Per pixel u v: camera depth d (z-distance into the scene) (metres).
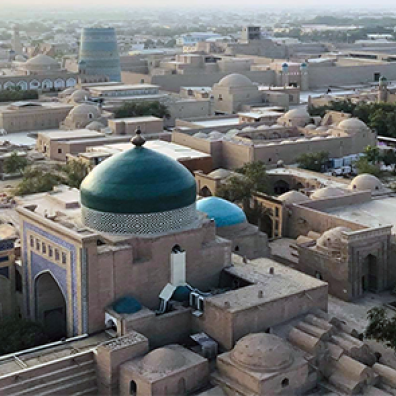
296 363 41.78
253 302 45.28
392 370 43.84
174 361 41.16
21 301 52.50
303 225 69.56
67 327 46.88
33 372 40.59
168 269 47.59
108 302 45.62
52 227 46.59
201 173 83.19
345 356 43.59
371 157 100.62
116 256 45.28
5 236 54.19
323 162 99.19
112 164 47.03
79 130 116.19
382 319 48.16
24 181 86.81
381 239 59.19
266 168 93.31
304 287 48.06
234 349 42.34
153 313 45.09
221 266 50.66
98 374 42.06
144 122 117.19
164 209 46.75
